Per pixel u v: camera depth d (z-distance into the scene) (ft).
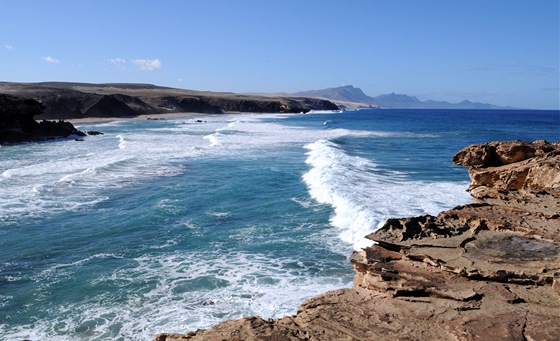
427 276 25.66
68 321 33.37
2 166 96.94
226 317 33.55
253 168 95.45
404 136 185.78
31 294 37.68
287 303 35.60
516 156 49.98
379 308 23.80
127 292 37.88
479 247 28.32
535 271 24.90
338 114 552.41
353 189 70.85
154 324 32.71
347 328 22.06
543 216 32.55
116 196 70.03
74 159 107.76
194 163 102.01
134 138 165.58
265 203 65.67
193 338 21.83
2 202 65.05
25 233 52.44
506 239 29.45
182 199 68.13
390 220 32.14
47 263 44.16
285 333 21.80
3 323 33.30
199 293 37.58
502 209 34.91
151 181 81.30
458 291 23.99
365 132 207.62
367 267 27.55
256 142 149.59
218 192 72.74
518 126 287.28
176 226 55.47
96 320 33.45
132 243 49.70
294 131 206.49
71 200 67.15
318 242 49.19
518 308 22.50
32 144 144.66
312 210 61.46
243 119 344.28
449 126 277.03
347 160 102.78
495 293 23.84
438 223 32.17
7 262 44.32
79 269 42.65
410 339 20.85
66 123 176.96
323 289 38.01
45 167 94.68
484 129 246.06
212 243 49.52
